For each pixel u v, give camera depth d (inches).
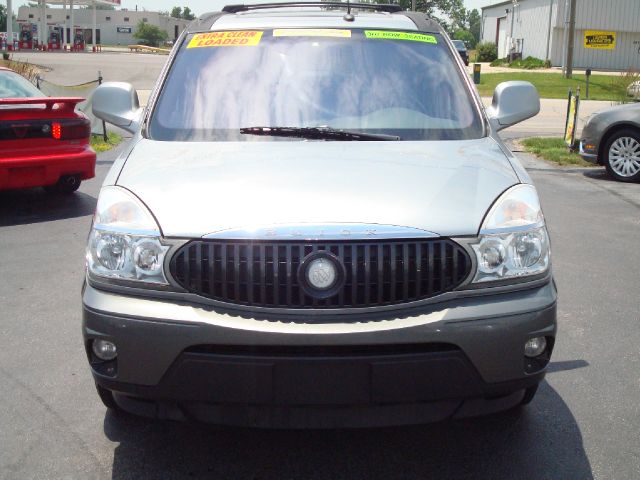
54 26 2827.3
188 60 171.9
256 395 113.8
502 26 2171.5
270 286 114.9
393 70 167.2
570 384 167.0
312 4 200.1
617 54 1814.7
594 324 205.0
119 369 118.0
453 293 117.3
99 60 1854.1
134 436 143.9
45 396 161.2
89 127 354.6
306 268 114.0
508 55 1994.3
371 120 156.3
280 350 113.1
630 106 442.3
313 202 120.9
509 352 117.0
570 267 260.2
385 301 115.6
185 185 128.3
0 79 373.1
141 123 161.0
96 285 122.3
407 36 177.6
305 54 169.9
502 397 125.5
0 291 232.4
